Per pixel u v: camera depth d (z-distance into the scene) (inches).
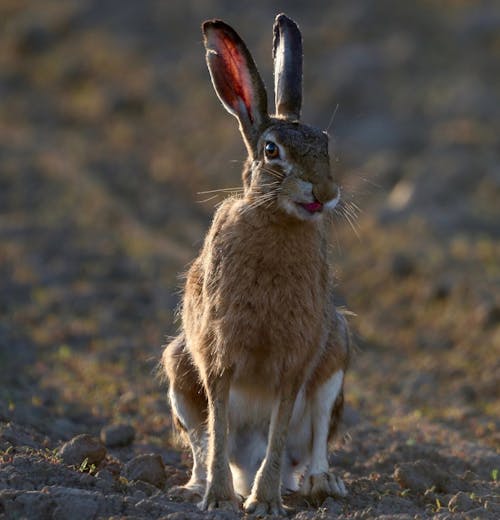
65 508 405.7
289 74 503.8
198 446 497.7
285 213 444.8
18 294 938.7
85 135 1568.7
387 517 426.6
